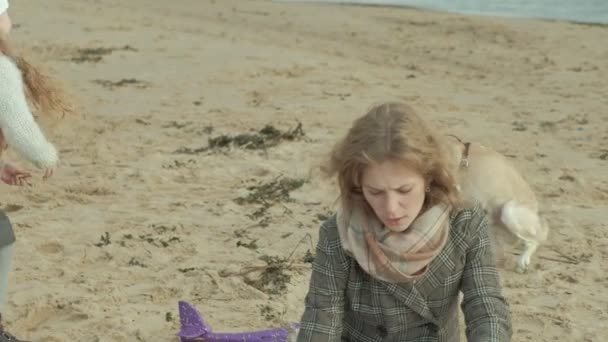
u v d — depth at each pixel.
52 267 6.63
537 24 21.44
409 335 3.66
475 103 13.38
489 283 3.53
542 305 6.13
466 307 3.54
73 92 13.38
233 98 13.30
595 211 8.16
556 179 9.19
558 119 12.28
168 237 7.32
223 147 10.27
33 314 5.84
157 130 11.16
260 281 6.43
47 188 8.65
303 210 8.07
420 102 13.27
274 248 7.11
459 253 3.52
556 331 5.74
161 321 5.79
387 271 3.44
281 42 19.38
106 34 19.56
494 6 26.17
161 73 15.25
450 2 26.69
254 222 7.74
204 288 6.29
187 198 8.44
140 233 7.40
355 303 3.61
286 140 10.59
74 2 25.73
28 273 6.50
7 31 4.82
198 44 18.52
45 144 4.71
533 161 9.90
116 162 9.66
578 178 9.13
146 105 12.69
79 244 7.13
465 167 6.27
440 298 3.56
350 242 3.47
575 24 21.59
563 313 5.99
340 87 14.30
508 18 22.73
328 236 3.59
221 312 5.90
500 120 12.17
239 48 18.09
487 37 19.77
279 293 6.23
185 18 23.25
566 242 7.32
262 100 13.18
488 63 17.02
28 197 8.37
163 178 9.05
